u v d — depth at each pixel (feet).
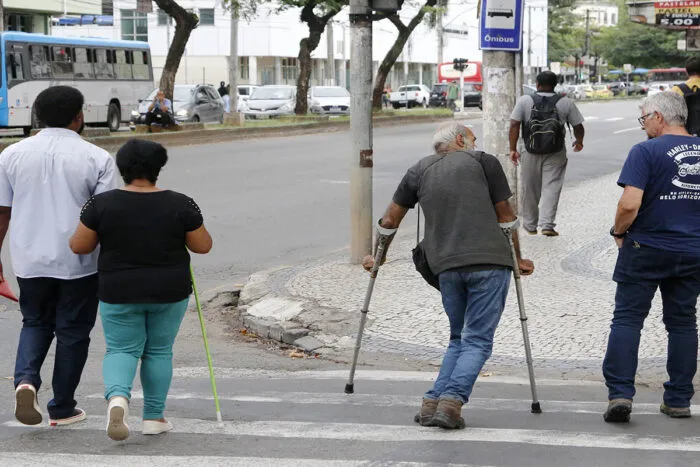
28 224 33.45
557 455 29.86
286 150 162.61
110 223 31.32
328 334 50.08
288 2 228.43
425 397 34.27
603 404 37.17
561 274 60.70
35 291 33.73
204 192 109.50
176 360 47.55
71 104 33.99
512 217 33.91
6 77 183.93
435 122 263.70
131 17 425.28
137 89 226.38
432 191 33.60
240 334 53.21
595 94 518.37
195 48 419.95
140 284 31.35
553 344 46.65
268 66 424.46
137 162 31.76
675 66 650.43
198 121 221.05
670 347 34.45
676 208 33.17
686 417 34.53
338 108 283.38
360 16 62.69
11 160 33.60
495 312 33.14
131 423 34.73
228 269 70.79
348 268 63.72
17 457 30.40
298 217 93.56
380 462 29.32
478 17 76.18
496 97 75.51
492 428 33.17
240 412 36.19
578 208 91.61
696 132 54.29
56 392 34.06
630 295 33.88
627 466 28.71
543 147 71.67
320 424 34.01
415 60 513.86
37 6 293.84
